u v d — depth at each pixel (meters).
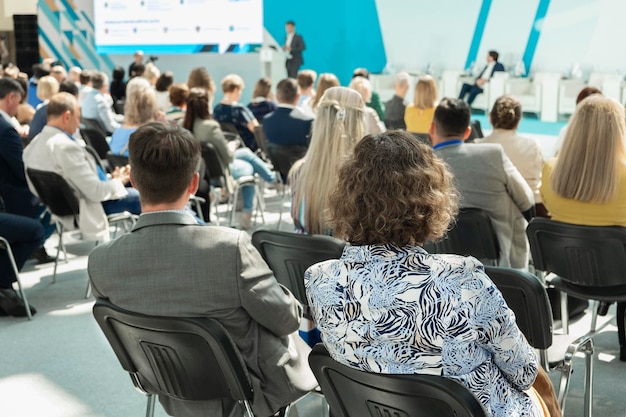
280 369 2.12
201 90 5.74
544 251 3.10
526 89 12.27
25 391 3.36
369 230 1.51
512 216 3.39
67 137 4.54
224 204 7.11
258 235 2.76
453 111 3.37
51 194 4.42
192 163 2.07
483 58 13.43
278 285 2.08
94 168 4.59
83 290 4.74
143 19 14.82
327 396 1.67
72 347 3.86
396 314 1.45
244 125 7.14
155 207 2.06
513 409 1.52
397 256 1.49
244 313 2.04
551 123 11.77
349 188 1.53
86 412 3.14
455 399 1.39
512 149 4.14
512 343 1.48
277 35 15.27
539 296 2.19
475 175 3.30
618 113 2.96
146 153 2.02
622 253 2.89
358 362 1.51
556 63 12.36
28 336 4.02
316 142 2.92
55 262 5.11
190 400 2.08
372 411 1.57
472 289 1.44
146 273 1.99
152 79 9.43
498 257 3.38
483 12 13.33
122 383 3.43
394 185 1.49
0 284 4.35
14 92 4.84
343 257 1.54
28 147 4.61
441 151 3.38
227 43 14.04
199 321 1.91
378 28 15.17
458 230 3.31
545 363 2.34
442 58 14.14
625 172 2.95
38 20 16.16
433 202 1.50
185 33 14.45
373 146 1.54
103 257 2.03
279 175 6.64
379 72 15.33
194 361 1.99
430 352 1.45
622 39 11.41
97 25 15.37
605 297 3.02
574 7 12.00
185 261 1.97
